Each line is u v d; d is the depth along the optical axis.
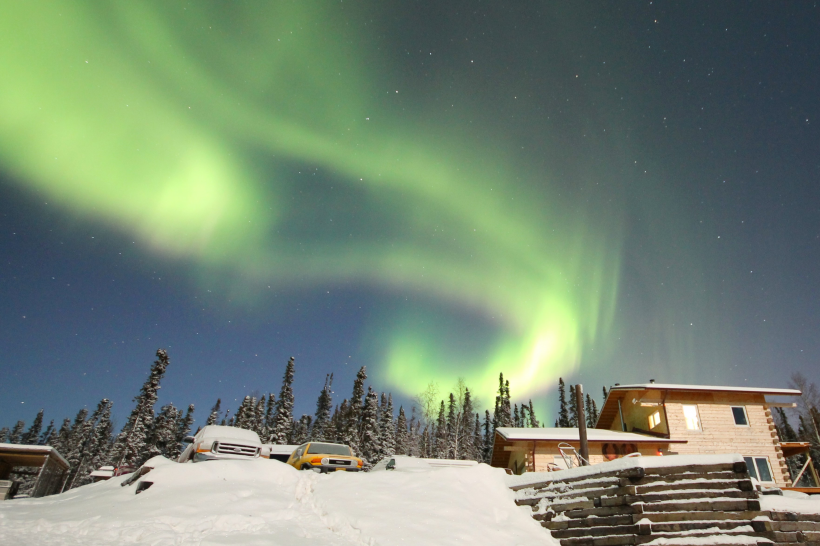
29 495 24.92
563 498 10.44
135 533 7.88
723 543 8.46
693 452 24.36
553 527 10.00
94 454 63.25
